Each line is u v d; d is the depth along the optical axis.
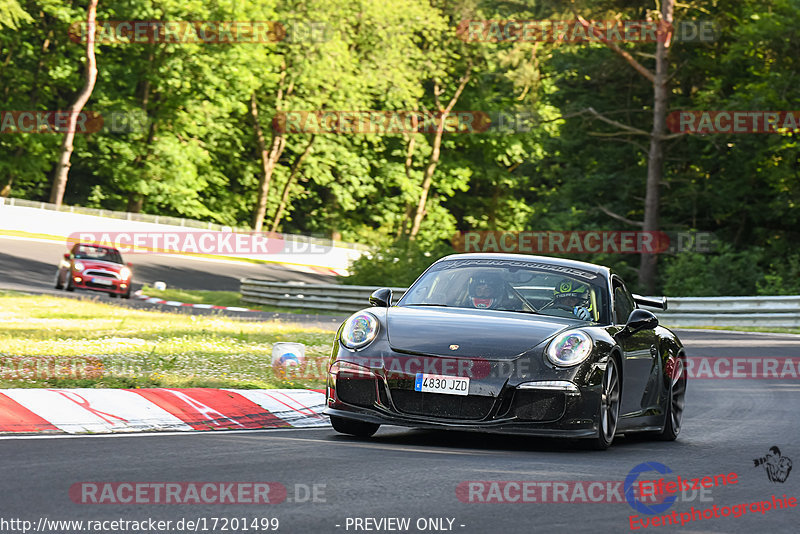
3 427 23.25
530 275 27.50
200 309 86.44
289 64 197.25
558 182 136.88
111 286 89.81
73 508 15.09
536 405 23.05
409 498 16.77
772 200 125.31
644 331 27.84
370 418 23.50
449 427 22.92
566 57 128.25
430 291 27.50
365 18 199.00
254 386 32.12
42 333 47.53
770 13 115.25
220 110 193.50
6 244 129.88
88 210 156.25
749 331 75.81
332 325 71.56
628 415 25.84
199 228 161.38
